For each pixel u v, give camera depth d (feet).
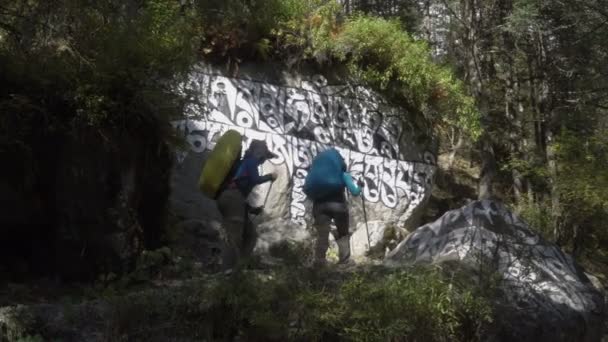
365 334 22.06
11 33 29.53
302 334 22.35
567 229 48.88
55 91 27.14
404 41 42.65
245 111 39.70
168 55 28.78
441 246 28.12
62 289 26.35
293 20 41.19
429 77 42.83
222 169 29.43
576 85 54.75
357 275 24.04
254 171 29.89
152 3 30.96
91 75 27.32
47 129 26.89
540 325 24.97
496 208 29.19
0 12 29.91
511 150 55.67
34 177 26.91
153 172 30.14
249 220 30.25
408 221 42.73
